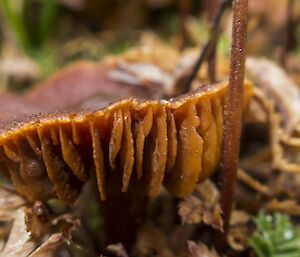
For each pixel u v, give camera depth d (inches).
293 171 6.3
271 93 6.6
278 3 8.6
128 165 5.3
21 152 5.4
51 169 5.4
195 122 5.3
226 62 6.9
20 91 8.3
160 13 9.6
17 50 8.8
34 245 5.7
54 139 5.3
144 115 5.2
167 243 6.2
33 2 9.1
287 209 6.3
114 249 5.8
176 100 5.3
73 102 6.9
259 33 8.4
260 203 6.4
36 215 5.7
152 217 6.4
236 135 5.6
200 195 6.1
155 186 5.5
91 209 6.4
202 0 9.3
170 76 7.0
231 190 5.7
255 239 6.0
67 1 9.4
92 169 5.6
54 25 9.4
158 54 7.2
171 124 5.3
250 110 6.5
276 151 6.4
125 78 7.0
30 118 5.3
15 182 5.6
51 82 7.0
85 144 5.4
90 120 5.2
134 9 9.7
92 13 9.7
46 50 9.0
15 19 8.5
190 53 6.9
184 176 5.5
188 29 8.1
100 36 9.4
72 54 8.9
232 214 6.1
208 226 6.1
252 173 6.7
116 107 5.2
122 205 5.8
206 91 5.4
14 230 5.7
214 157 5.6
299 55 8.0
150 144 5.4
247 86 5.7
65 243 5.7
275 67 6.7
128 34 9.4
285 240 6.0
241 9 5.3
